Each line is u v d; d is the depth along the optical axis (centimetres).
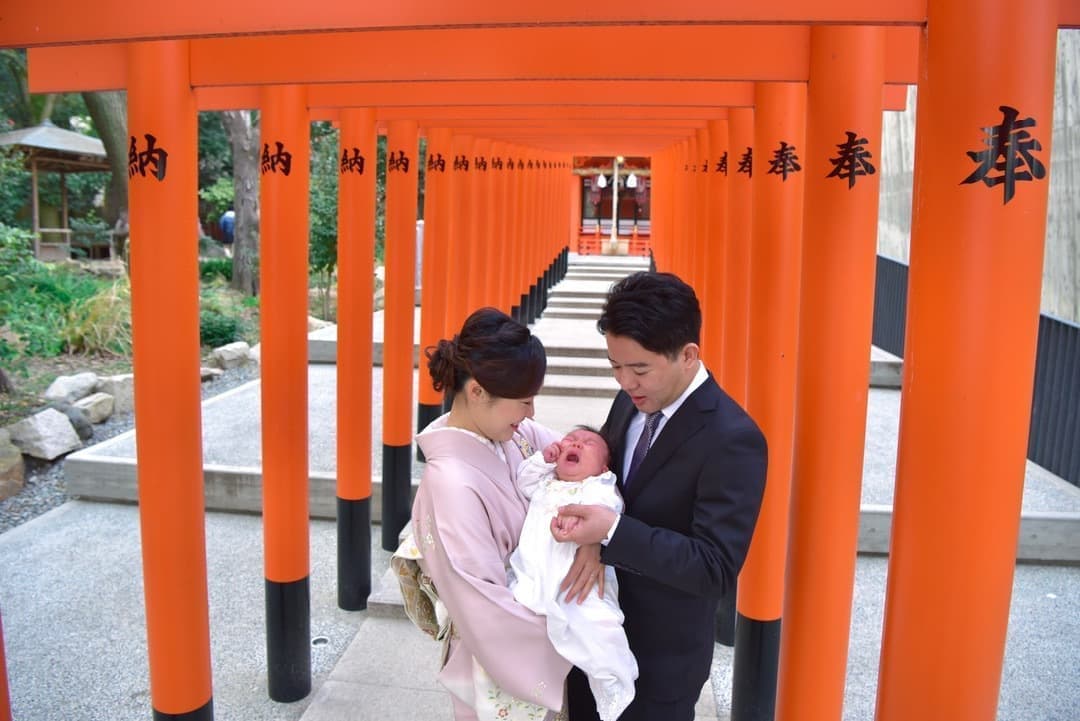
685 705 193
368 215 413
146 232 250
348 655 382
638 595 189
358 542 428
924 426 160
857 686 378
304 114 327
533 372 180
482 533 177
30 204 1742
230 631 416
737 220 363
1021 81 148
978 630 160
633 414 202
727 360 365
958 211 153
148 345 254
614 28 245
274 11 189
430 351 198
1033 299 154
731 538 172
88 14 199
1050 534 504
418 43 254
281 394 333
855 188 224
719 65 239
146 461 259
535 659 175
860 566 500
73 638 409
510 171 840
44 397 798
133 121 250
